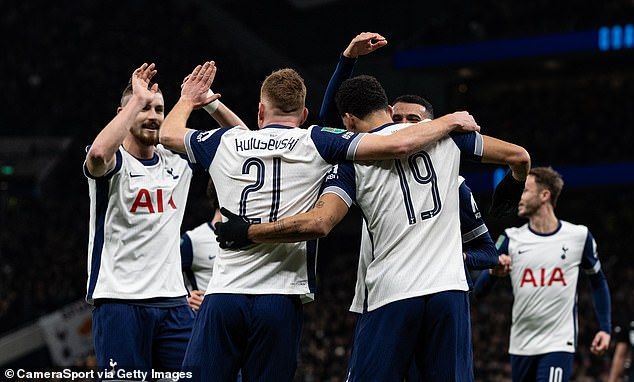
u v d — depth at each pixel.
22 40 54.25
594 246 13.14
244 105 48.75
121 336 9.06
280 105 8.25
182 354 9.31
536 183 13.02
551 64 48.00
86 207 45.34
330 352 32.72
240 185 8.02
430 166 8.06
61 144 48.72
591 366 29.09
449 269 7.95
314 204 8.09
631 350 13.90
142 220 9.26
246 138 8.11
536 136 43.09
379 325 8.00
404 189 8.02
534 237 13.06
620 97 45.59
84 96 51.00
